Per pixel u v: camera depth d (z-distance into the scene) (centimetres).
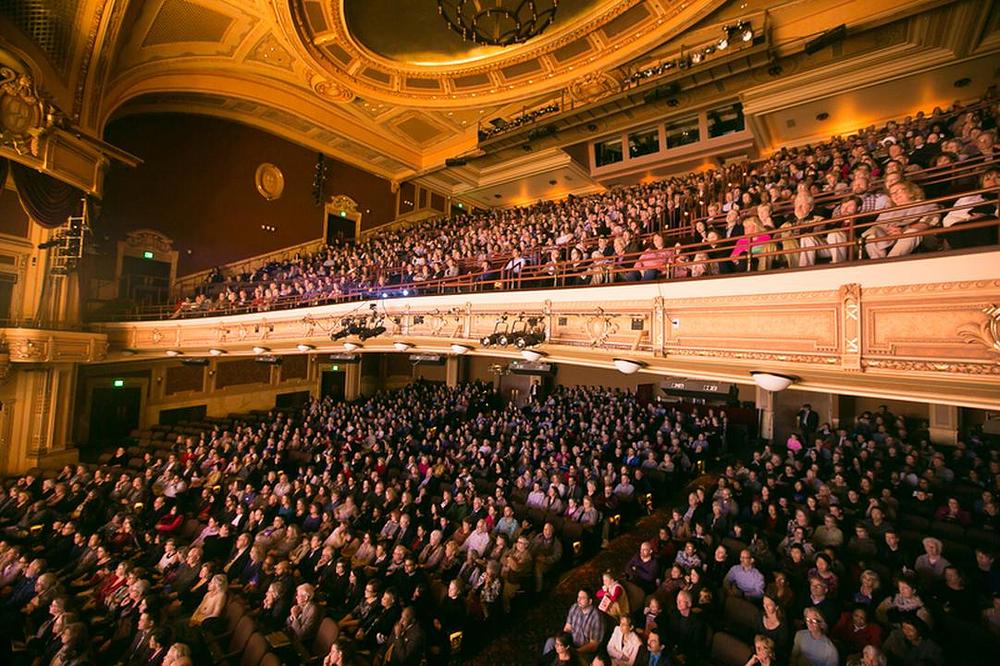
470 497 963
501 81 1661
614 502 959
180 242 1898
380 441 1440
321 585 747
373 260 1753
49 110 1162
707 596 594
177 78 1555
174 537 985
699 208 1162
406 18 1372
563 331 819
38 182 1227
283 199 2253
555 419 1608
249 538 846
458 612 648
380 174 2377
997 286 433
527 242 1302
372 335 1091
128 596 684
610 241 932
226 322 1485
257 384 2242
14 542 912
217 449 1398
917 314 475
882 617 546
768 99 1441
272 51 1552
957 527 726
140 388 1838
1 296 1366
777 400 1598
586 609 588
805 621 536
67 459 1441
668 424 1454
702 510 866
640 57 1441
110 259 1705
